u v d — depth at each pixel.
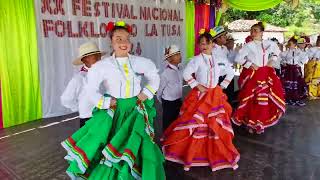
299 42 6.66
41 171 3.53
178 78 3.99
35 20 5.21
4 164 3.72
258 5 7.91
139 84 2.65
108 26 2.61
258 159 3.81
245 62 4.55
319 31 18.69
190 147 3.46
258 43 4.52
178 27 8.15
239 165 3.64
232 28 13.96
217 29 4.73
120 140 2.49
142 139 2.58
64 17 5.59
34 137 4.60
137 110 2.62
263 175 3.39
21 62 5.16
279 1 7.73
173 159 3.55
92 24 6.02
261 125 4.53
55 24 5.48
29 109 5.34
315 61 7.08
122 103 2.59
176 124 3.57
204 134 3.46
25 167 3.63
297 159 3.82
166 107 4.02
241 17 17.47
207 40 3.40
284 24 19.17
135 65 2.60
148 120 2.72
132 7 6.82
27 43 5.16
